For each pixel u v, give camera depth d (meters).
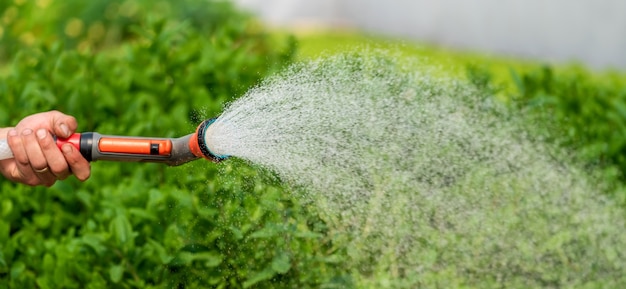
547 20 10.16
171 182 4.48
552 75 5.91
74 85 5.64
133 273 4.18
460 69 7.90
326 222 4.04
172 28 6.05
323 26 11.12
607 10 9.86
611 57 9.87
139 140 3.55
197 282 4.04
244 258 3.97
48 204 4.89
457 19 10.58
